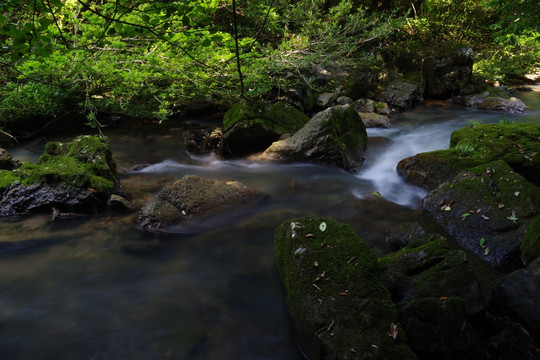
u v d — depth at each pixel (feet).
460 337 8.82
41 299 11.25
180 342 9.90
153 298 11.48
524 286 9.94
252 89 26.63
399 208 17.19
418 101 39.55
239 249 14.12
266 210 17.13
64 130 26.73
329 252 10.92
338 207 17.44
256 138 24.36
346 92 36.37
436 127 31.99
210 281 12.34
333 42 33.04
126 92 25.41
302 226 12.06
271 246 14.35
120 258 13.37
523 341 9.08
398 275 10.73
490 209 14.30
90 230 14.99
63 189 16.10
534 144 18.83
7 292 11.47
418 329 8.96
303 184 20.25
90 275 12.41
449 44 42.86
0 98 23.39
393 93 37.99
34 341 9.77
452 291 9.94
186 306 11.19
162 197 15.80
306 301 9.86
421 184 18.99
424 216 16.14
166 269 12.87
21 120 25.12
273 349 9.80
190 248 14.10
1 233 14.43
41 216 15.74
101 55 23.84
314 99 33.42
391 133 30.35
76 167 16.79
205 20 8.82
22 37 7.36
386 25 35.81
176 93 26.30
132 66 24.29
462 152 18.99
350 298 9.58
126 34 8.57
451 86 41.47
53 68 22.03
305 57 30.99
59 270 12.59
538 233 12.13
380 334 8.75
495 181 15.17
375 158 24.63
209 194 16.63
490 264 12.96
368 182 20.66
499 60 47.73
